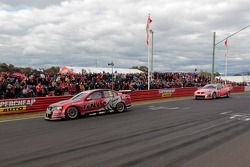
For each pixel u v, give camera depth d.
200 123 11.53
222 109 16.66
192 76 44.47
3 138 9.30
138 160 6.38
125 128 10.60
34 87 21.25
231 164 6.00
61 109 13.57
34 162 6.46
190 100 24.62
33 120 13.72
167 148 7.41
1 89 19.19
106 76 30.77
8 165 6.30
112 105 15.39
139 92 24.50
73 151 7.34
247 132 9.51
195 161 6.21
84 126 11.39
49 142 8.49
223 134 9.20
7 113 16.11
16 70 41.97
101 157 6.71
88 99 14.48
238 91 41.25
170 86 34.66
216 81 46.56
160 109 17.12
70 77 27.16
